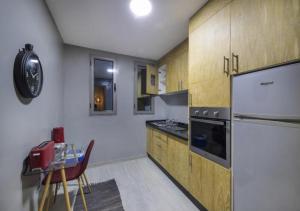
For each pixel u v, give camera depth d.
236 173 1.28
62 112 2.67
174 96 3.48
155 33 2.37
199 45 1.75
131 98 3.43
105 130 3.16
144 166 3.07
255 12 1.11
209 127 1.60
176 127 2.94
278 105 0.97
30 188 1.28
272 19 1.00
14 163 1.02
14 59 1.02
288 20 0.91
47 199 1.68
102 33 2.37
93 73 3.03
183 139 2.08
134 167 3.03
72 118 2.86
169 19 1.97
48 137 1.81
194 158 1.85
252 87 1.14
